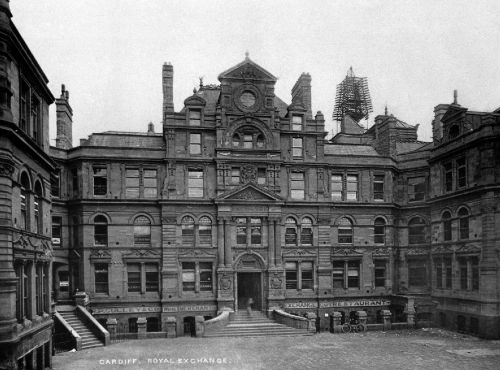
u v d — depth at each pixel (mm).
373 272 47000
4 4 21469
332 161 47344
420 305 44594
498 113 39219
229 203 43500
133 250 42781
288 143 46156
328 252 45781
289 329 39625
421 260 47812
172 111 44250
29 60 24938
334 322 41344
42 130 28688
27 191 25391
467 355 30953
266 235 44281
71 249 43188
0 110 21188
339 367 27703
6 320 21047
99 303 41781
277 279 43688
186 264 43406
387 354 31297
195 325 40344
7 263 21297
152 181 44062
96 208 42719
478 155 38531
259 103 45219
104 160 43156
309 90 48750
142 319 38531
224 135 44375
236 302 43312
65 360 29828
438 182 44812
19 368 22781
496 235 36750
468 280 39469
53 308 35812
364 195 47781
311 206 45938
